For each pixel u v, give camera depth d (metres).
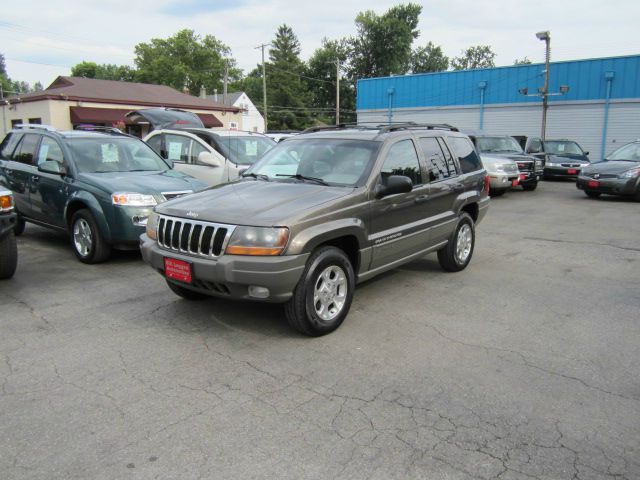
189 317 4.86
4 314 4.92
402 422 3.11
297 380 3.63
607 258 7.45
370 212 4.77
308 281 4.17
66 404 3.29
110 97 29.62
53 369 3.78
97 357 3.99
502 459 2.76
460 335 4.49
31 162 7.89
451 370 3.81
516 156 15.80
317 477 2.60
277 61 77.56
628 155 14.59
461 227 6.51
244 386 3.54
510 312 5.10
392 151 5.24
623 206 12.99
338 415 3.18
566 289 5.89
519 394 3.46
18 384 3.55
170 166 8.12
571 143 20.84
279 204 4.30
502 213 11.92
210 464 2.70
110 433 2.98
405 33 72.00
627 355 4.10
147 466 2.69
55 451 2.81
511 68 28.47
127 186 6.62
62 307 5.12
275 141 10.85
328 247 4.38
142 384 3.56
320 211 4.28
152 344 4.24
